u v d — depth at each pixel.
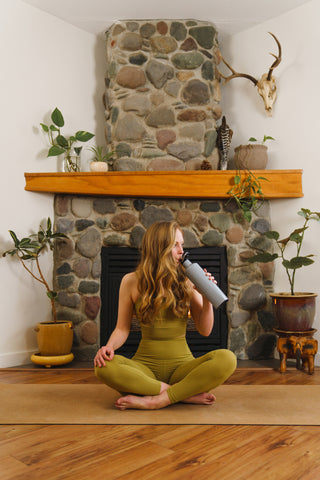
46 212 3.27
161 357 2.00
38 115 3.29
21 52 3.20
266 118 3.40
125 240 3.28
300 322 2.77
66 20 3.47
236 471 1.33
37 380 2.60
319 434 1.64
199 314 2.11
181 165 3.36
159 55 3.41
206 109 3.40
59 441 1.59
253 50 3.49
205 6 3.25
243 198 3.23
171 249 1.99
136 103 3.39
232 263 3.24
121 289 2.08
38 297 3.22
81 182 3.16
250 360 3.16
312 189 3.13
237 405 2.00
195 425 1.74
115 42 3.44
